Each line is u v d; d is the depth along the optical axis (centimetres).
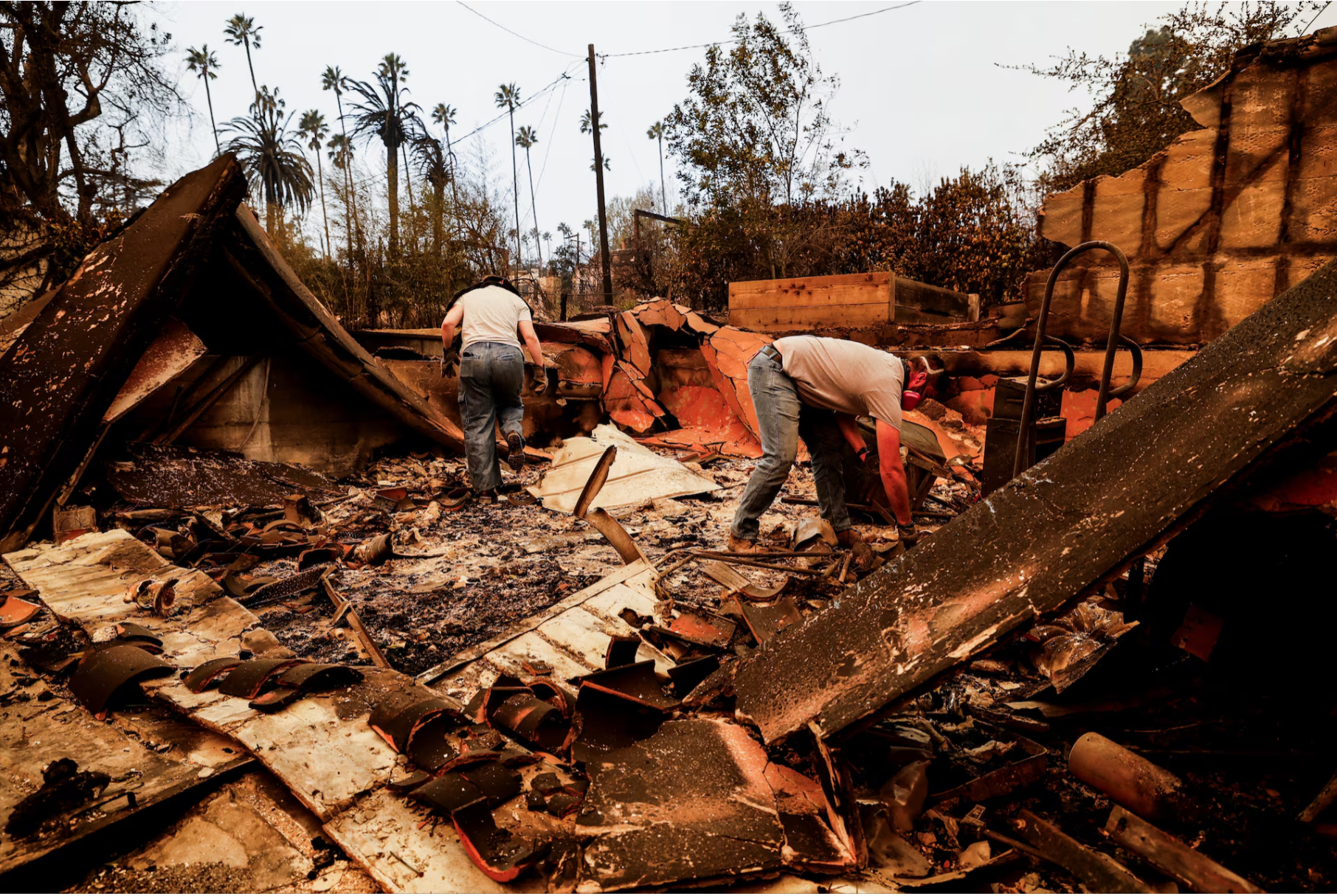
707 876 131
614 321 773
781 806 148
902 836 148
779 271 1177
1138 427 156
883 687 146
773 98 1156
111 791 161
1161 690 186
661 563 347
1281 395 130
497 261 1325
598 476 335
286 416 559
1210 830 139
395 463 611
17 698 212
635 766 159
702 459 646
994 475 356
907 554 176
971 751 183
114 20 1263
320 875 145
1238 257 466
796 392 349
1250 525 166
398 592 324
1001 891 134
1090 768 152
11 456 373
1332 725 161
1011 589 145
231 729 181
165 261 406
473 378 499
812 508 484
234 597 304
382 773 170
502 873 135
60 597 279
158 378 436
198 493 455
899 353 652
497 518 468
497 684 194
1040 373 565
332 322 536
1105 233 517
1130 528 135
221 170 427
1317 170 434
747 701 173
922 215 1035
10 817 150
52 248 1030
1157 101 852
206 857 150
